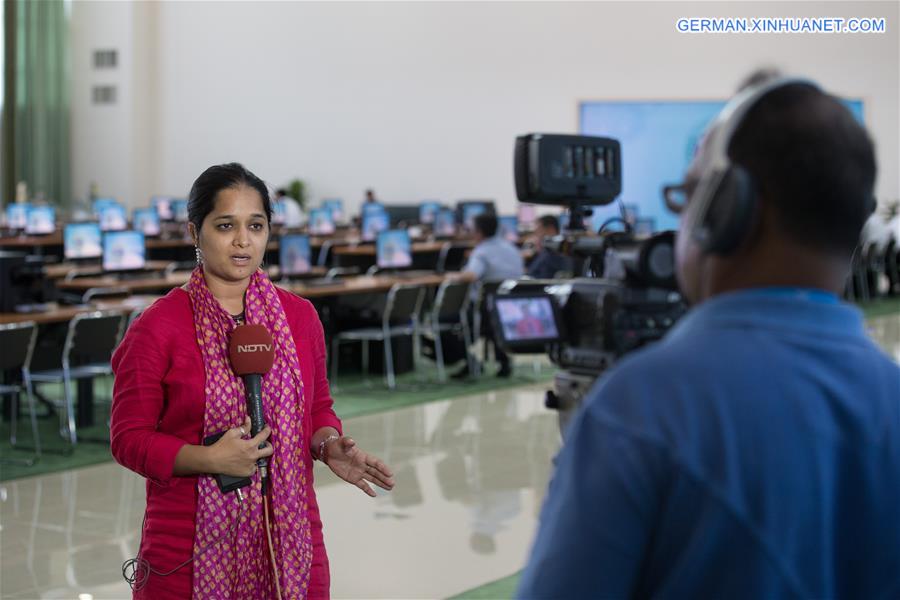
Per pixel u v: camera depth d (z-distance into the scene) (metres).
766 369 0.83
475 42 17.17
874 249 12.81
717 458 0.80
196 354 1.88
